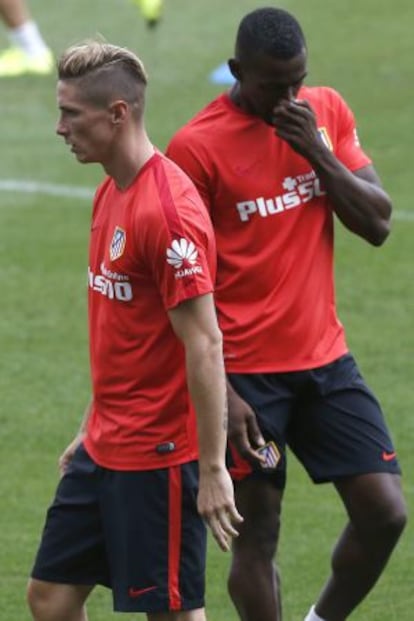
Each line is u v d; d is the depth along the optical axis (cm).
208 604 2452
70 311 3881
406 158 5016
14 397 3347
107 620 2389
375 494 2120
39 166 5078
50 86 5903
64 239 4406
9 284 4069
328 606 2194
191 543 1870
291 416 2155
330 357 2141
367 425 2139
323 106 2172
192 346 1781
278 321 2108
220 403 1786
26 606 2420
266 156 2102
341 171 2089
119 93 1808
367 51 6188
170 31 6506
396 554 2616
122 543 1877
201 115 2123
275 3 6825
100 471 1891
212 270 1831
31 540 2670
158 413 1852
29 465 3009
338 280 4069
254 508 2128
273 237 2108
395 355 3566
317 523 2752
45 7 6888
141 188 1808
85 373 3484
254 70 2050
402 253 4269
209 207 2108
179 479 1856
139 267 1817
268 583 2136
